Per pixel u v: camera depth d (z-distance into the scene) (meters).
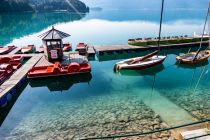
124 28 77.44
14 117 18.97
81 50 34.84
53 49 30.41
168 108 19.70
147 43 42.09
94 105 20.69
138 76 29.20
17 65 29.25
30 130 16.88
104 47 41.41
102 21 108.69
